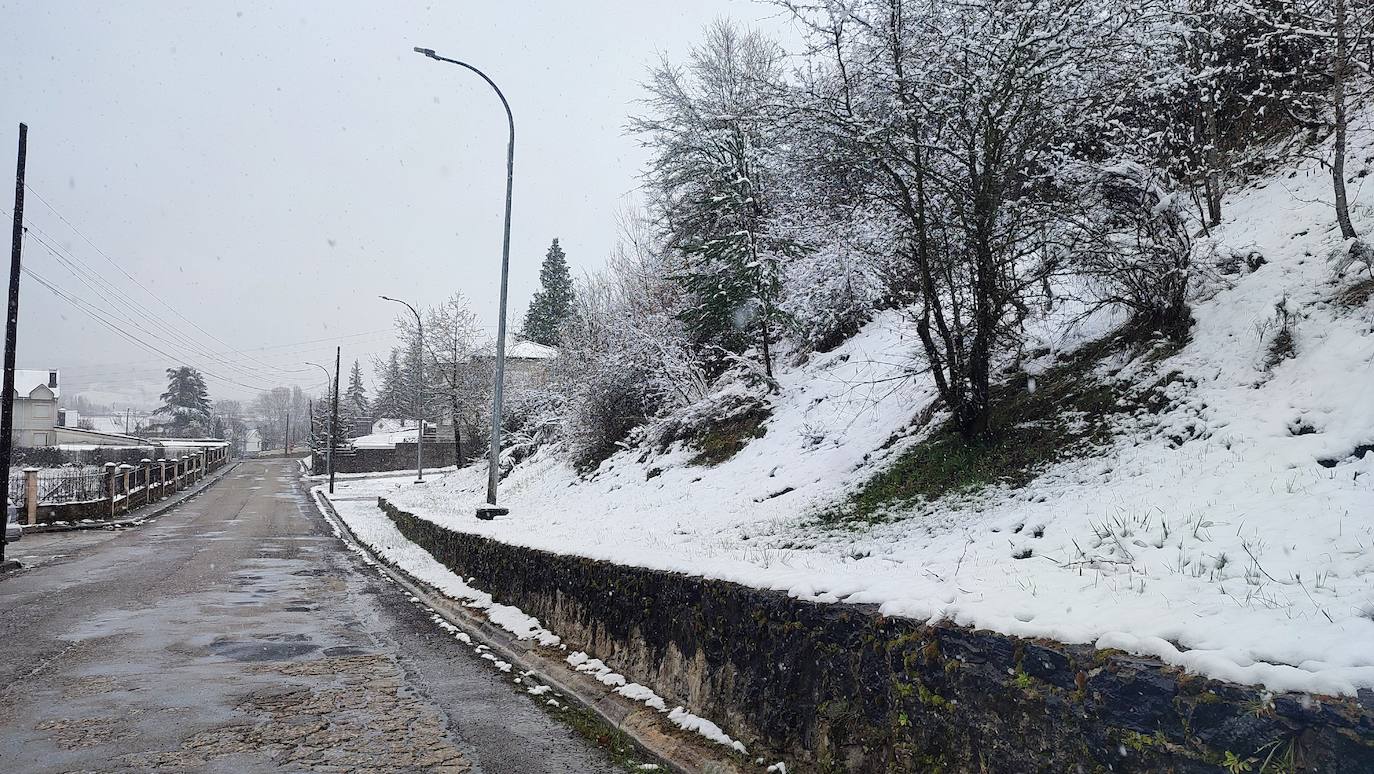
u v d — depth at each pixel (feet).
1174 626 11.29
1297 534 16.78
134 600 41.16
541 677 26.91
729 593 20.01
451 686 25.94
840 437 46.98
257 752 19.04
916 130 33.58
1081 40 30.73
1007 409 35.32
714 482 53.78
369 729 21.15
